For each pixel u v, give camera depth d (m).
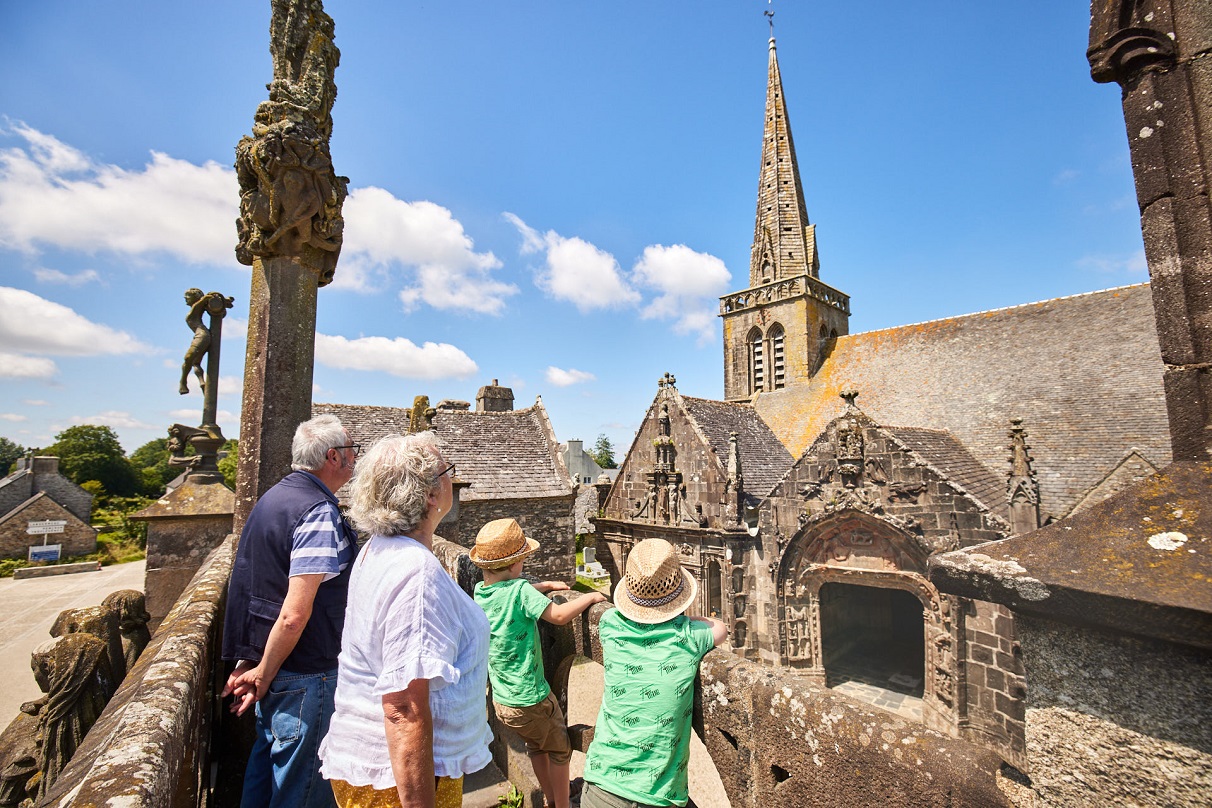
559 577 20.91
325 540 3.09
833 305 33.66
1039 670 2.15
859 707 2.46
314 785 2.99
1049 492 16.75
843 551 15.52
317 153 6.59
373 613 2.20
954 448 17.53
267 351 6.44
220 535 10.17
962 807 1.98
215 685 4.50
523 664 3.82
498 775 5.08
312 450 3.47
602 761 2.87
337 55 7.14
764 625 17.14
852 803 2.30
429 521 2.54
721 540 18.11
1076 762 2.02
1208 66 2.41
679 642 2.92
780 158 34.84
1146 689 1.85
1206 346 2.30
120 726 2.30
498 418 24.41
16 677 18.38
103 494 69.62
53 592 32.59
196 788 3.01
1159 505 2.11
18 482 54.09
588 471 52.81
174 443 10.88
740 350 34.28
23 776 7.06
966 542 13.16
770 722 2.66
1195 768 1.73
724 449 20.31
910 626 21.70
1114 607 1.82
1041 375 20.95
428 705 2.03
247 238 6.76
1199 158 2.40
